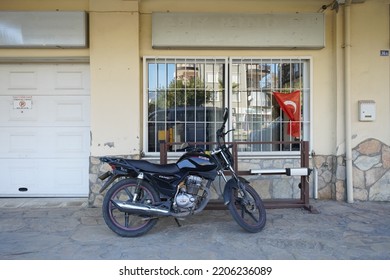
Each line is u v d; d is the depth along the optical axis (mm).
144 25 5359
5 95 5504
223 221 4438
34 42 5078
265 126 5586
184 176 3914
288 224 4293
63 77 5523
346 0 5234
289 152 5492
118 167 3922
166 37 5191
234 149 4762
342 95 5383
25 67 5508
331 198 5480
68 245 3646
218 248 3564
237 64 5500
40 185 5570
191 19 5199
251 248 3564
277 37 5262
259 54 5457
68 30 5094
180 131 5500
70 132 5559
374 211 4852
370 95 5402
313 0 5383
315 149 5492
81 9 5246
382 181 5387
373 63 5402
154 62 5449
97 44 5184
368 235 3918
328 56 5484
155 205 3854
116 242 3730
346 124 5305
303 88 5551
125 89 5223
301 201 4980
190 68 5480
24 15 5062
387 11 5387
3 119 5520
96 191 5164
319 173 5484
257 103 5551
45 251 3486
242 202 4035
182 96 5496
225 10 5375
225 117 4375
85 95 5543
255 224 4066
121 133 5230
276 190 5441
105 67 5203
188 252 3461
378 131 5391
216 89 5508
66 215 4707
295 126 5500
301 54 5473
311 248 3566
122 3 5199
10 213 4793
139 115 5301
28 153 5555
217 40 5230
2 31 5070
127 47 5219
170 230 4102
